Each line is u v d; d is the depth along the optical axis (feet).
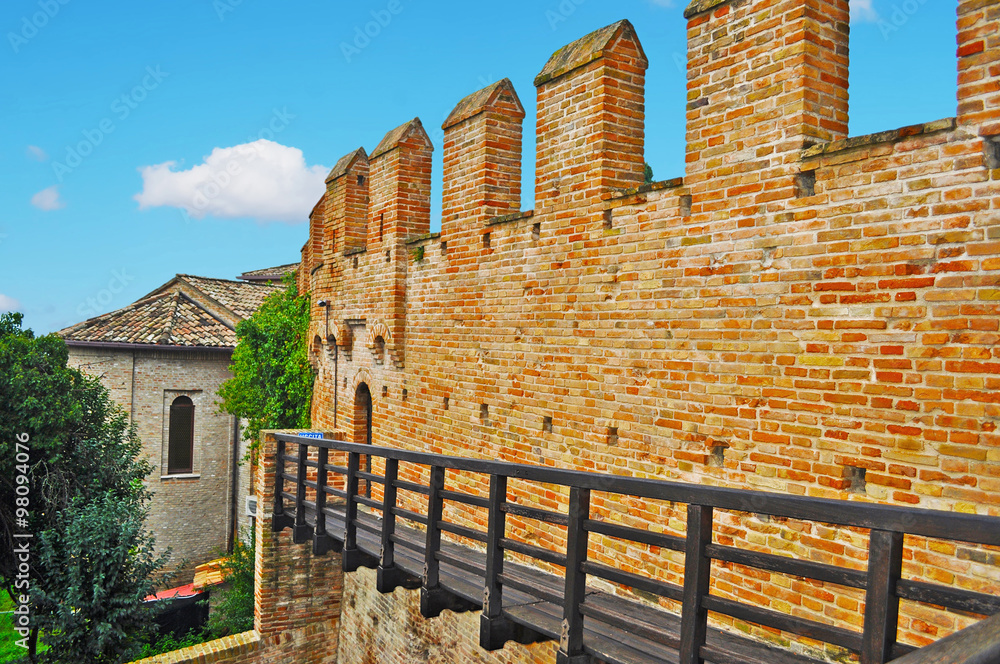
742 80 17.02
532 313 24.21
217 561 67.36
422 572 20.34
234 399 55.62
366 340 36.99
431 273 30.73
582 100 22.02
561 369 22.86
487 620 16.30
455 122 28.63
